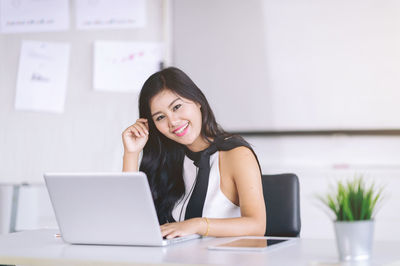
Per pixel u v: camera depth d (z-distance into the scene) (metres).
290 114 3.23
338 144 3.17
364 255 1.16
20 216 3.59
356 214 1.17
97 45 3.48
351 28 3.16
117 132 3.46
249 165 1.81
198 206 1.88
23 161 3.61
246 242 1.42
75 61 3.53
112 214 1.43
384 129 3.11
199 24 3.34
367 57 3.14
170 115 1.87
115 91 3.46
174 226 1.54
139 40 3.42
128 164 2.00
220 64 3.31
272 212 1.94
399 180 3.02
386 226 3.03
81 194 1.45
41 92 3.58
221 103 3.31
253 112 3.27
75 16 3.53
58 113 3.56
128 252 1.33
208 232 1.57
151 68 3.40
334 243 1.43
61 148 3.55
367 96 3.14
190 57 3.36
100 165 3.48
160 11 3.38
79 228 1.48
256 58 3.27
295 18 3.22
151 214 1.39
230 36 3.30
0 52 3.64
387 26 3.12
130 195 1.39
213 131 1.95
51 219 3.56
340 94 3.17
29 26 3.61
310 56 3.21
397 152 3.10
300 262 1.13
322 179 3.12
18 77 3.62
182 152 1.97
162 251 1.33
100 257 1.25
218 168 1.89
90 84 3.50
